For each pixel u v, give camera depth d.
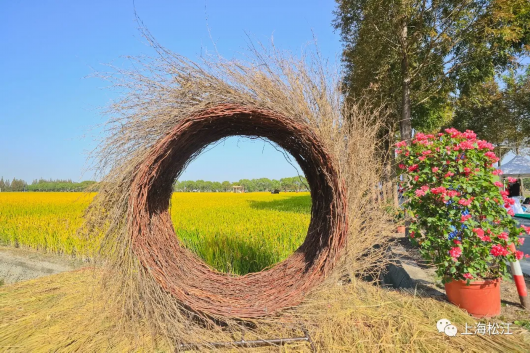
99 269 3.41
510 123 15.70
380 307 3.64
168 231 3.85
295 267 3.65
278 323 3.24
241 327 3.12
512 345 2.91
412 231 3.87
